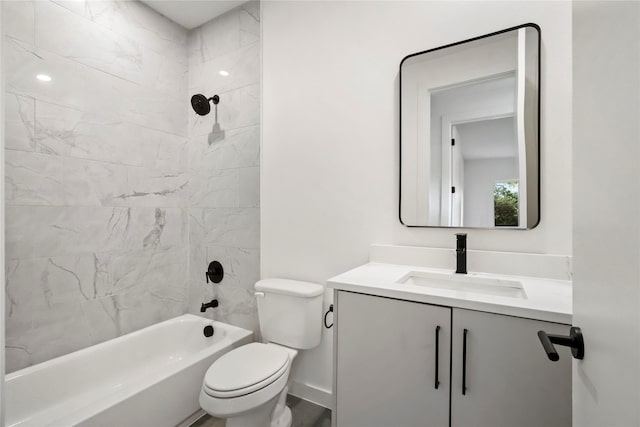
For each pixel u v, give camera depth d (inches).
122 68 76.9
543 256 47.9
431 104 57.6
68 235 66.9
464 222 54.9
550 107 48.5
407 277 52.0
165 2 81.4
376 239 63.1
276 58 76.0
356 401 44.3
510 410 34.7
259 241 79.0
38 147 62.1
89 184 70.5
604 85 17.0
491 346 35.5
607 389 16.3
